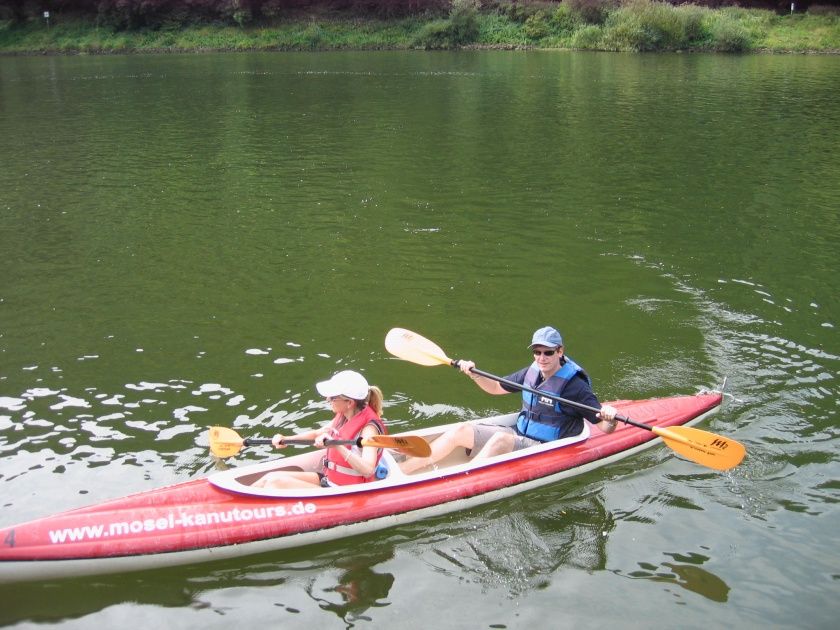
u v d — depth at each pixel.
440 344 8.56
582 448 6.34
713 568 5.29
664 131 19.72
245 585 5.14
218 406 7.25
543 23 43.50
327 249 11.51
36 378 7.72
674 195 14.23
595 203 13.80
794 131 19.52
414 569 5.29
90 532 5.15
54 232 12.22
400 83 29.20
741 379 7.77
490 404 7.39
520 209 13.46
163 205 13.70
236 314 9.27
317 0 47.50
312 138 19.34
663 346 8.49
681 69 32.34
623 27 40.19
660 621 4.84
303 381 7.73
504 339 8.70
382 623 4.83
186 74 32.53
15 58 40.34
